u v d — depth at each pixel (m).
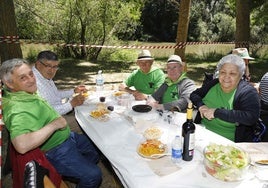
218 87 2.54
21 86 2.02
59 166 2.25
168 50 13.54
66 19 10.87
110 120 2.44
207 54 12.71
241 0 9.37
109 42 11.26
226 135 2.46
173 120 2.31
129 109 2.63
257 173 1.60
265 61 11.71
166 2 23.31
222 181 1.54
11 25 5.40
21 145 1.79
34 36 11.18
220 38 22.50
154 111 2.58
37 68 2.87
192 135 1.69
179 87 3.11
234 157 1.56
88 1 10.52
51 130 1.96
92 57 11.08
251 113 2.30
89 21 10.79
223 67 2.34
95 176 2.24
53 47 10.95
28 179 1.40
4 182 2.86
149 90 3.78
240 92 2.39
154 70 3.79
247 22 9.47
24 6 10.76
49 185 1.42
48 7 10.89
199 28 22.52
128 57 11.34
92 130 2.29
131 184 1.56
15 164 1.89
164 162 1.73
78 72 8.60
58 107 2.80
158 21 23.97
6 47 5.43
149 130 2.03
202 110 2.41
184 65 3.35
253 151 1.84
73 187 2.59
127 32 11.99
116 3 10.93
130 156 1.83
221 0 23.16
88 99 3.05
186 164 1.70
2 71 2.01
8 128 1.89
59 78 7.84
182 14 7.50
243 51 3.65
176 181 1.55
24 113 1.91
